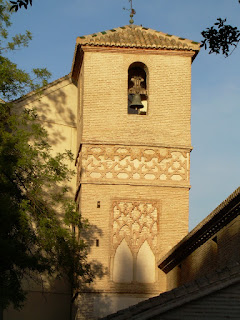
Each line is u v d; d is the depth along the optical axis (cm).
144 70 3703
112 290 3388
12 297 2842
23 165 3028
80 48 3631
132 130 3569
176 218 3497
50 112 3831
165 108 3612
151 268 3447
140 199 3500
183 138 3581
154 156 3547
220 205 2653
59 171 3203
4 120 3194
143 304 2228
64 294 3634
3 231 2736
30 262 2852
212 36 2030
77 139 3781
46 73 3200
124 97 3606
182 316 2138
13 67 3133
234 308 2133
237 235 2658
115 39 3638
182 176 3541
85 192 3488
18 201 3064
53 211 3162
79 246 3088
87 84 3606
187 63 3669
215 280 2152
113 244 3444
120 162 3528
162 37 3703
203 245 3048
